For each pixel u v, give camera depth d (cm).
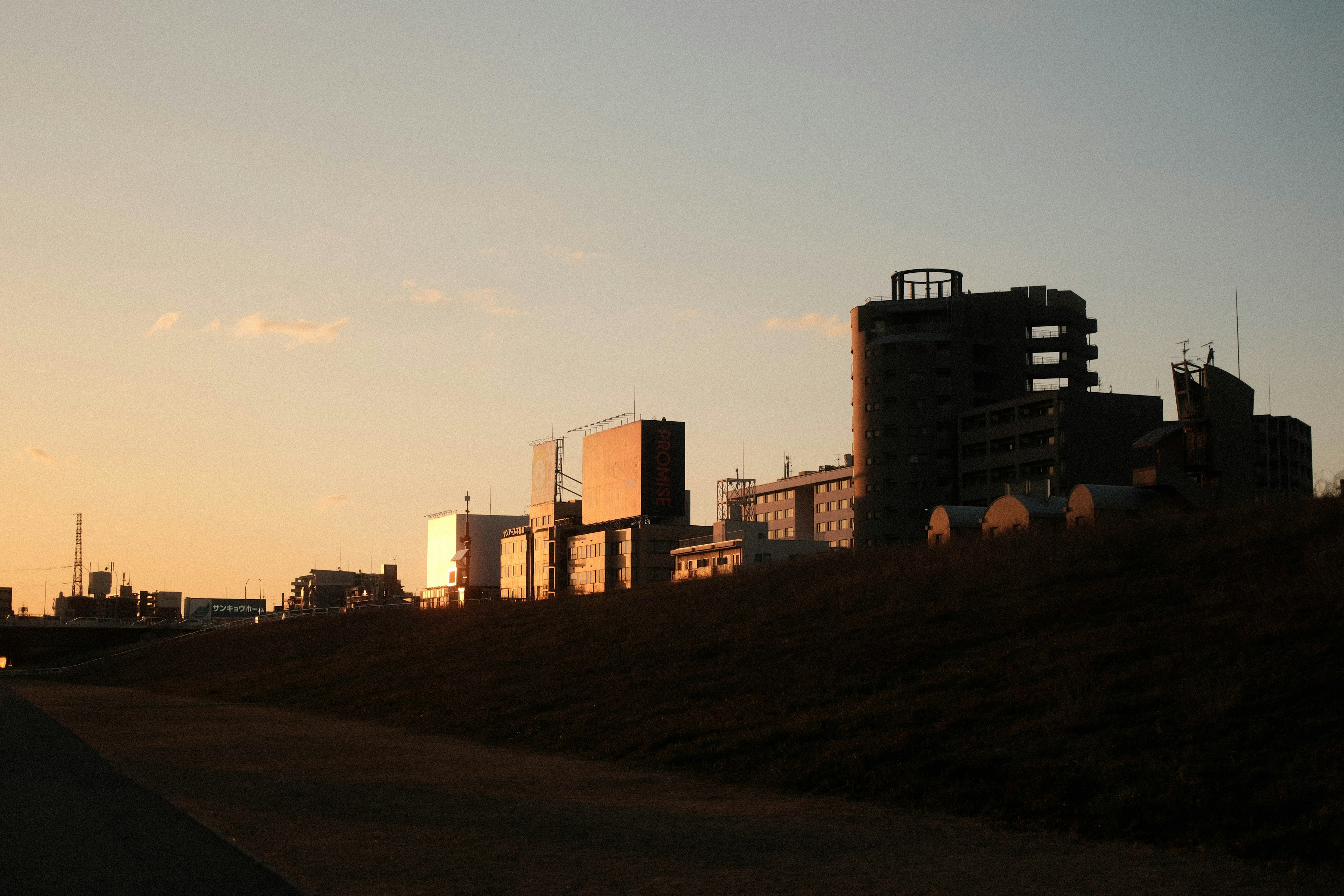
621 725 3741
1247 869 1652
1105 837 1903
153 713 5591
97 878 1552
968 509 7600
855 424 14275
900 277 14662
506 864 1717
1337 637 2702
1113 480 12075
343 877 1605
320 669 7562
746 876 1633
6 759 3253
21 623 14288
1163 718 2453
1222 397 6919
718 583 7106
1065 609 3797
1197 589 3669
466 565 18788
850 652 3991
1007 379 14275
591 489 14962
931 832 2014
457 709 4778
